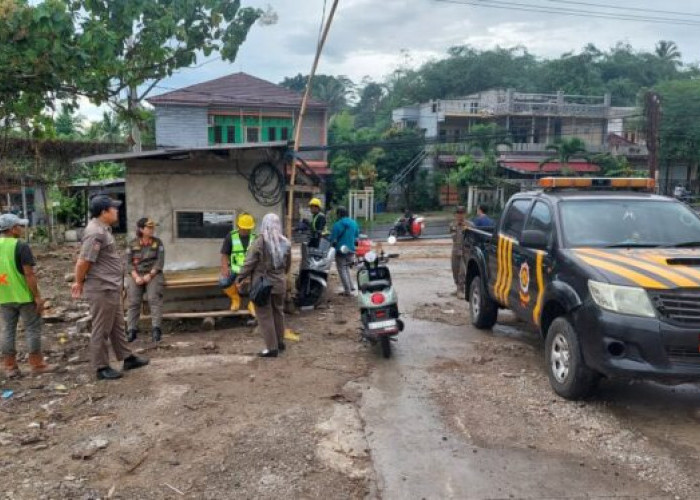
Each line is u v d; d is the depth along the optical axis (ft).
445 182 146.10
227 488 13.17
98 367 20.39
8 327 21.16
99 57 28.66
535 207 22.85
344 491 13.06
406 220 94.68
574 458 14.49
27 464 14.34
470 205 138.41
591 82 198.29
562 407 17.53
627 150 153.58
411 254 62.39
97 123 94.63
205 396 18.45
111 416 17.12
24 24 26.04
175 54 34.99
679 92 144.77
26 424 16.72
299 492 13.01
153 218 30.14
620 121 161.79
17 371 21.30
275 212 30.37
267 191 30.27
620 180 22.97
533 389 19.07
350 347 24.29
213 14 34.76
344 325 28.17
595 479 13.51
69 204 73.82
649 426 16.26
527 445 15.17
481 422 16.56
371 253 23.20
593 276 17.04
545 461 14.34
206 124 107.24
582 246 19.42
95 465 14.26
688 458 14.40
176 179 30.04
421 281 42.45
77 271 19.77
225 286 26.78
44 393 19.39
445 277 44.62
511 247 23.54
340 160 135.85
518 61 219.41
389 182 147.64
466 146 150.00
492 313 26.89
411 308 32.27
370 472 13.85
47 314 30.19
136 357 21.61
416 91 208.33
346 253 34.27
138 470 13.99
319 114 112.68
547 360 19.04
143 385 19.61
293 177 31.12
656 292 15.88
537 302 20.53
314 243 33.09
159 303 25.96
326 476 13.66
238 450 14.85
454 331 27.17
